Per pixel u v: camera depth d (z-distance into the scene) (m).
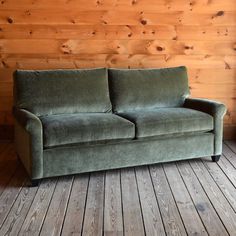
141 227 2.18
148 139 3.08
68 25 3.79
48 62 3.85
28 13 3.71
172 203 2.50
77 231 2.13
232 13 3.96
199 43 3.99
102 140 2.89
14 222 2.22
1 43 3.75
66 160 2.82
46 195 2.62
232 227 2.19
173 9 3.88
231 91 4.14
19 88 3.18
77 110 3.31
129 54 3.95
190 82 4.08
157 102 3.59
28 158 2.75
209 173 3.09
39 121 2.69
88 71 3.46
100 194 2.64
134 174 3.05
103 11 3.80
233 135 4.20
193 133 3.23
